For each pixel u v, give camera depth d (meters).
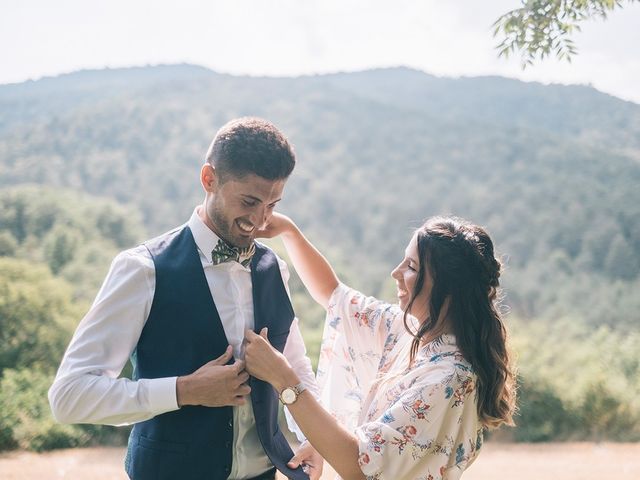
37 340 15.66
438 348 2.29
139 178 67.00
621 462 9.98
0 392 11.58
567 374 14.55
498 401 2.29
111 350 2.11
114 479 8.41
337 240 64.75
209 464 2.17
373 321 2.68
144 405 2.04
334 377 2.73
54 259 34.28
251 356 2.15
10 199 41.34
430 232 2.33
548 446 12.21
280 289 2.46
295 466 2.37
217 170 2.18
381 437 2.12
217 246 2.24
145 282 2.16
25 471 9.01
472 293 2.26
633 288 43.84
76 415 2.04
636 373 15.40
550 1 4.98
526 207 61.44
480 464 9.76
